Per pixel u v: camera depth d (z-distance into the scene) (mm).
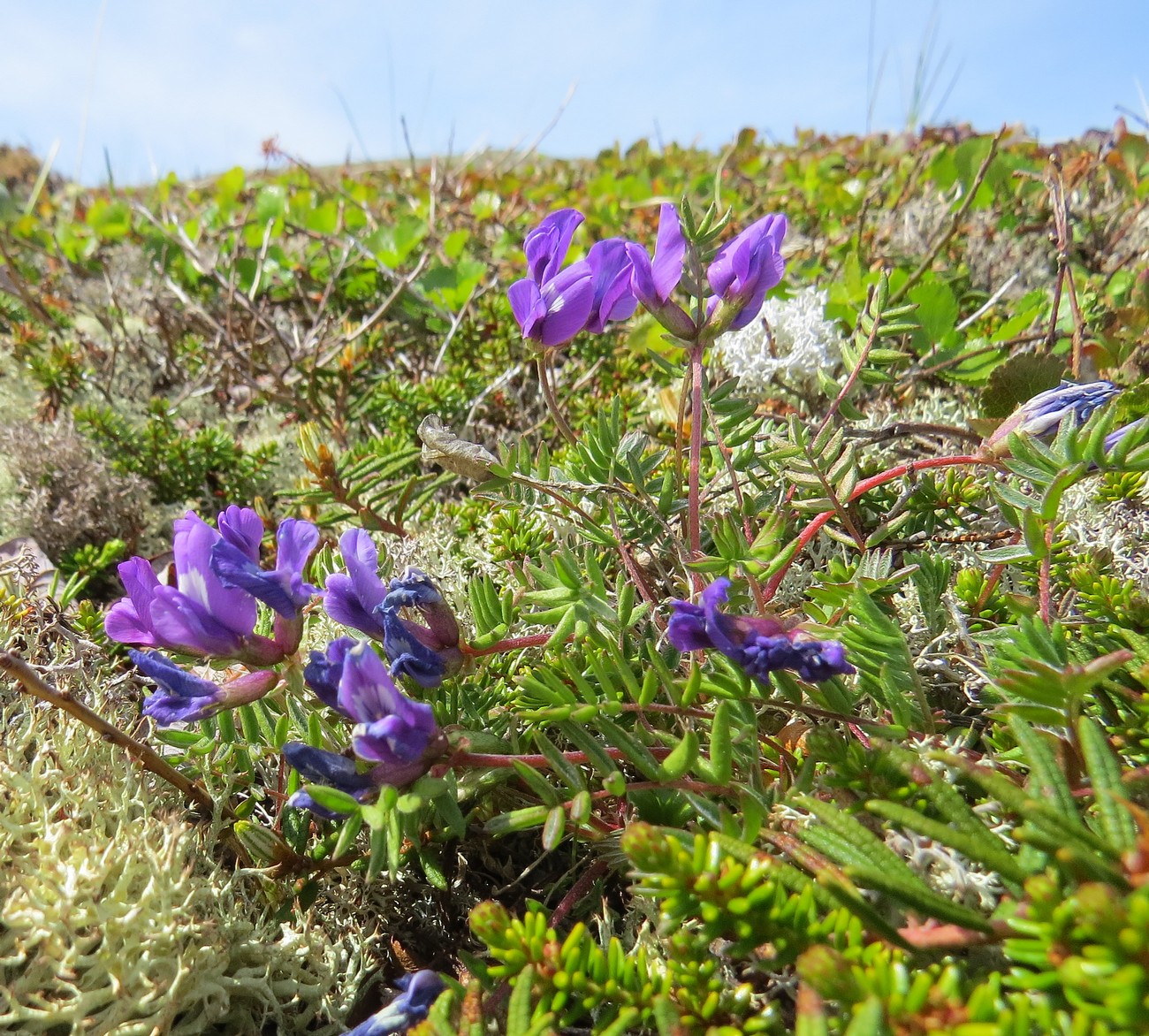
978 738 121
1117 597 122
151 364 339
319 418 272
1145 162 367
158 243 436
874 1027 65
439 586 177
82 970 109
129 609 118
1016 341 231
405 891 136
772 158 561
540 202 500
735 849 88
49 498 238
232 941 118
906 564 156
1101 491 161
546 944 90
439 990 100
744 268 130
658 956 112
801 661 101
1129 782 91
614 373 266
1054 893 72
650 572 164
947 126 500
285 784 136
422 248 393
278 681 124
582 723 114
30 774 121
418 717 103
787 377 231
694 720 131
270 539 216
